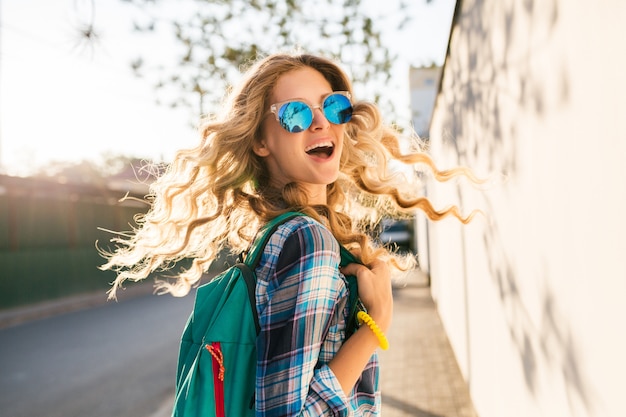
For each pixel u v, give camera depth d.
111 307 13.75
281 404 1.00
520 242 2.29
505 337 2.76
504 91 2.49
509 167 2.44
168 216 1.57
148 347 8.00
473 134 3.61
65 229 15.67
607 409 1.36
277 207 1.33
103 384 6.01
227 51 5.65
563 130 1.61
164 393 5.50
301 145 1.29
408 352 6.53
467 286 4.56
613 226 1.25
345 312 1.18
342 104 1.30
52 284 14.59
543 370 2.02
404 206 1.62
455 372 5.50
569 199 1.59
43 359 7.55
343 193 1.64
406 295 11.98
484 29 3.03
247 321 1.11
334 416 1.02
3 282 12.77
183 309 12.45
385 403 4.62
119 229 18.48
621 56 1.15
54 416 4.99
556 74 1.66
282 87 1.31
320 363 1.11
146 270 1.66
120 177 25.06
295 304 1.05
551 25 1.69
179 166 1.53
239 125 1.31
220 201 1.41
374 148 1.54
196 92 5.64
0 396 5.75
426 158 1.70
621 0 1.13
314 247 1.09
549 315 1.89
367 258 1.26
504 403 2.87
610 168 1.25
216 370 1.10
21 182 13.12
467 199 4.21
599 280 1.37
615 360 1.29
